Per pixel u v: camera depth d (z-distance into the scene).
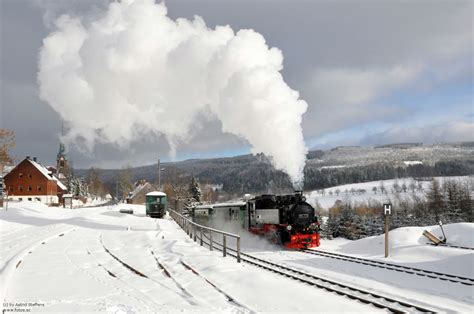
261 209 22.64
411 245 18.00
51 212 42.38
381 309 8.34
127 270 11.09
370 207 94.31
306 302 7.82
